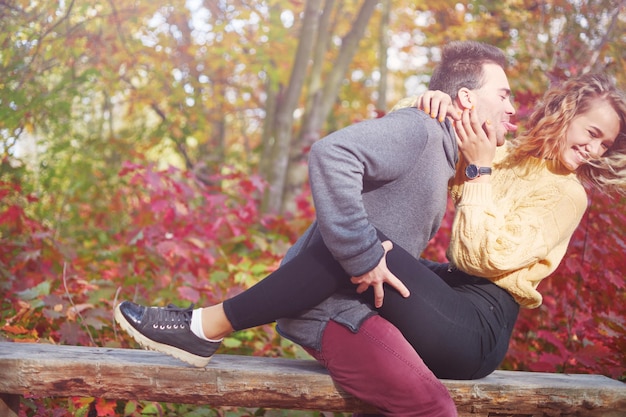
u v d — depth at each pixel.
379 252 2.14
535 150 2.48
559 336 3.63
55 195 6.59
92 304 3.70
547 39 5.00
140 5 6.66
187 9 7.82
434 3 7.54
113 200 7.16
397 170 2.19
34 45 4.75
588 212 3.44
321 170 2.11
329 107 8.60
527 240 2.31
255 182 5.47
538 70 5.05
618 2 4.53
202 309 2.32
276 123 8.18
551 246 2.36
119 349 2.53
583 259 3.48
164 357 2.42
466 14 6.89
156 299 4.03
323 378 2.32
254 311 2.26
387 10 10.88
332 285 2.25
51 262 4.47
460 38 6.44
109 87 7.20
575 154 2.41
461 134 2.38
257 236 5.27
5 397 2.28
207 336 2.29
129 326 2.27
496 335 2.41
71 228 6.86
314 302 2.27
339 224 2.09
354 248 2.09
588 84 2.41
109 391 2.28
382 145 2.14
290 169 8.21
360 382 2.24
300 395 2.33
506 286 2.41
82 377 2.26
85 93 6.17
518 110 3.87
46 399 2.99
